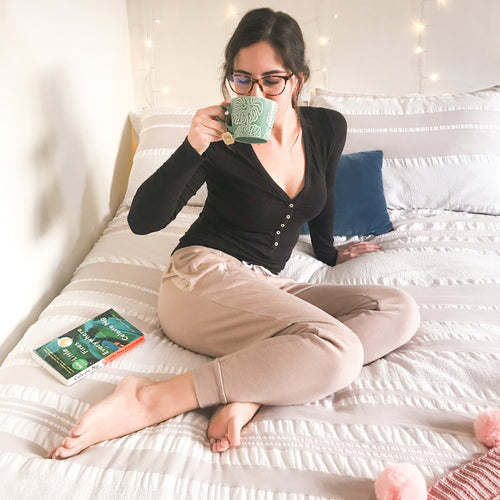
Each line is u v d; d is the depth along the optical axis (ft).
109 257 5.26
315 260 5.38
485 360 3.87
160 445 3.25
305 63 4.09
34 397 3.63
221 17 6.89
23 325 4.62
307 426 3.40
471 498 2.85
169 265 4.27
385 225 5.82
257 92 3.84
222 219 4.33
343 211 5.76
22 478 2.99
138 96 7.45
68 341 4.07
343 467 3.08
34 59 4.57
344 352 3.54
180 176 3.73
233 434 3.25
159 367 4.01
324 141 4.53
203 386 3.47
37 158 4.68
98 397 3.69
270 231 4.33
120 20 6.74
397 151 6.14
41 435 3.38
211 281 3.99
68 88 5.25
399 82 7.14
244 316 3.80
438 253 5.23
